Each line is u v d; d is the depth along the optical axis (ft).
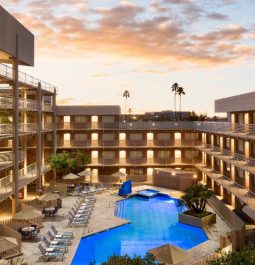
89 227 109.09
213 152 155.74
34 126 147.84
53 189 152.76
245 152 127.13
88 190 160.04
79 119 199.52
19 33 123.44
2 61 125.18
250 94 114.42
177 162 197.16
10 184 118.83
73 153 178.91
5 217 116.98
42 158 174.70
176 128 201.77
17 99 120.78
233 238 87.45
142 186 176.55
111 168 200.44
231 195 134.51
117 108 197.67
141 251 93.61
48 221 114.32
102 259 88.28
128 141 197.98
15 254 85.51
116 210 133.18
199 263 72.54
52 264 81.25
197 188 117.80
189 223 114.32
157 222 119.24
